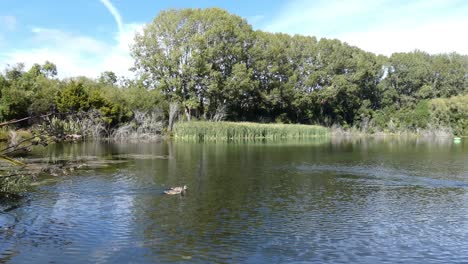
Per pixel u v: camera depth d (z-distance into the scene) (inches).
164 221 643.5
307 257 503.2
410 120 3850.9
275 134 2864.2
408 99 4237.2
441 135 3570.4
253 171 1151.6
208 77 2827.3
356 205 765.9
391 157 1589.6
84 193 826.8
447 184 983.6
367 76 3956.7
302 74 3607.3
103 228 605.6
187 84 2810.0
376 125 3981.3
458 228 626.5
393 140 2950.3
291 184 962.7
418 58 4389.8
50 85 2380.7
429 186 957.8
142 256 503.2
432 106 3791.8
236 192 863.1
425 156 1647.4
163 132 2559.1
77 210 699.4
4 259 492.1
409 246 546.0
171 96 2869.1
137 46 2883.9
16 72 2314.2
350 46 4069.9
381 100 4232.3
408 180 1034.1
